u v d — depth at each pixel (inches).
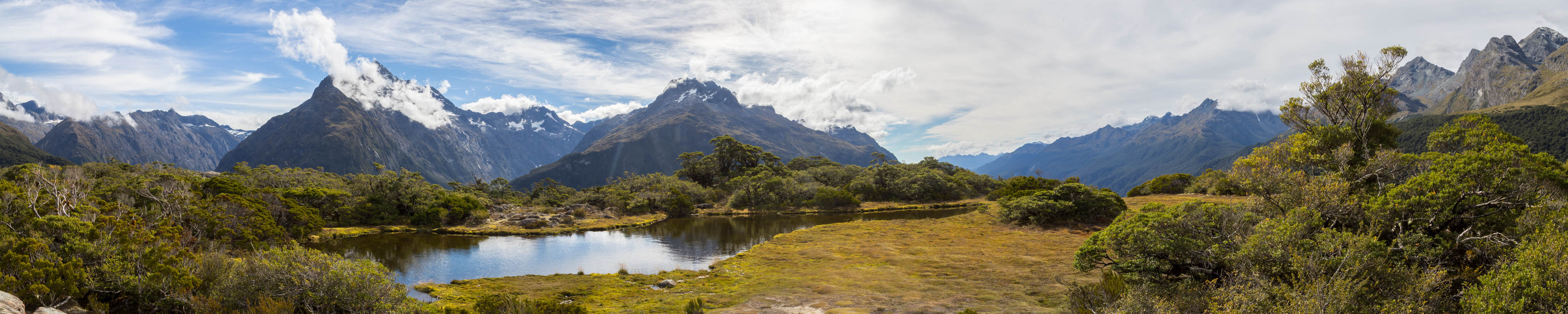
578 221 2874.0
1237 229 799.7
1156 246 820.0
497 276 1467.8
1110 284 826.8
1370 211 789.9
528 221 2691.9
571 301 1073.5
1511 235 716.7
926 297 1018.7
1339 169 1050.1
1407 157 994.1
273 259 800.9
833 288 1114.1
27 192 1165.1
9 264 758.5
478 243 2161.7
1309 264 611.2
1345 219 817.5
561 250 1961.1
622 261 1706.4
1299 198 872.3
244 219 1685.5
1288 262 663.8
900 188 4411.9
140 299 788.6
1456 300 640.4
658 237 2333.9
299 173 4237.2
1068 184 2372.0
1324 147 1146.0
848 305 952.3
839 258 1563.7
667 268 1572.3
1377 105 1298.0
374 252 1904.5
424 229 2588.6
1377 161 1024.2
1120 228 891.4
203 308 749.3
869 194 4399.6
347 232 2396.7
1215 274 796.0
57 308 735.1
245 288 770.2
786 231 2581.2
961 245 1747.0
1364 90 1264.8
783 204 3841.0
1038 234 1984.5
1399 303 581.0
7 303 630.5
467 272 1524.4
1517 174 770.2
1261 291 601.9
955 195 4510.3
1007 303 944.3
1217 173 3260.3
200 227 1470.2
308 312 756.6
